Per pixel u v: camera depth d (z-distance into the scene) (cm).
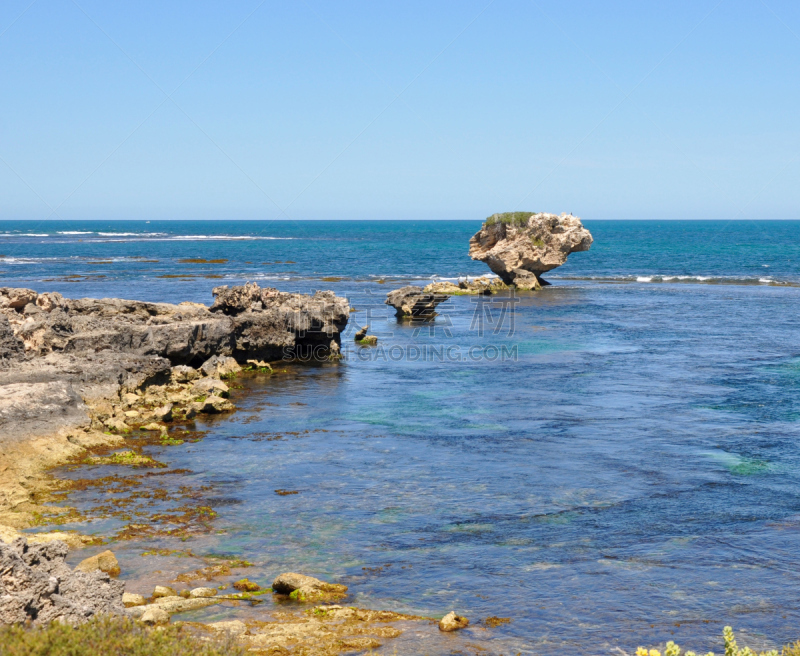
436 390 3559
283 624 1363
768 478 2266
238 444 2609
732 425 2889
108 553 1598
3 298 3594
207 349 3922
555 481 2236
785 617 1427
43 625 1122
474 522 1914
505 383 3719
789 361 4253
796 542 1791
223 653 1081
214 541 1770
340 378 3869
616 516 1959
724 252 15625
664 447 2595
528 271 8894
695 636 1353
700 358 4372
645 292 8375
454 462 2420
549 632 1366
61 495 2056
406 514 1966
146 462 2361
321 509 1992
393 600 1496
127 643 1031
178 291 7769
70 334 3322
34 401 2466
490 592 1534
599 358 4403
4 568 1154
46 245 18175
